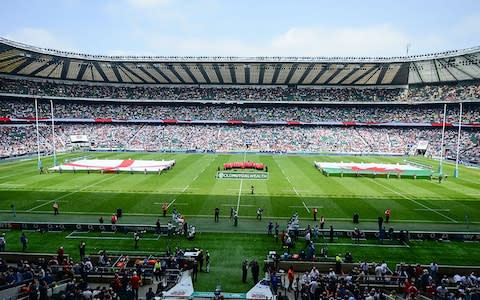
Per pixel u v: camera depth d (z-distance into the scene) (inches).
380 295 813.2
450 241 1314.0
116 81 4687.5
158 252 1176.2
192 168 2790.4
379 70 4138.8
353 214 1614.2
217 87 4825.3
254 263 978.1
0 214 1556.3
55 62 3897.6
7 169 2669.8
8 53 3398.1
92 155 3558.1
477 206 1756.9
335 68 4121.6
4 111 3865.7
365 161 3348.9
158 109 4672.7
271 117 4547.2
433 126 4151.1
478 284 872.9
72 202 1744.6
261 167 2719.0
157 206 1695.4
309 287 828.6
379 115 4463.6
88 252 1173.1
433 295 836.6
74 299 743.7
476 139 3740.2
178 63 4072.3
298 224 1408.7
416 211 1668.3
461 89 4124.0
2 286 799.1
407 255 1186.0
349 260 1087.0
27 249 1190.3
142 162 2783.0
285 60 3966.5
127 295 796.6
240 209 1673.2
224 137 4259.4
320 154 3870.6
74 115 4372.5
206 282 977.5
